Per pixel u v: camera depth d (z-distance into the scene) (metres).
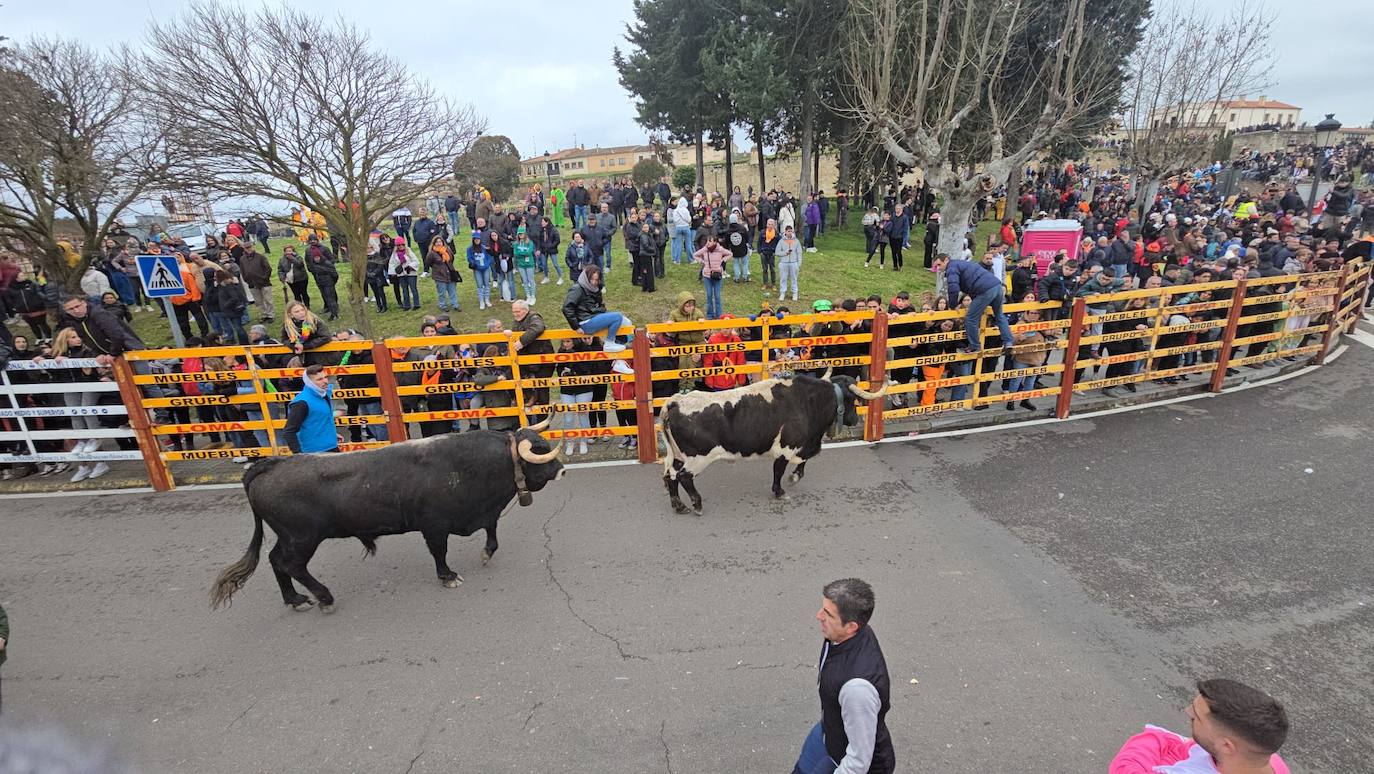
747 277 15.82
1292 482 6.93
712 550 5.88
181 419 8.15
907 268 18.75
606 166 74.00
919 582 5.34
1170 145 21.06
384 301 14.43
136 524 6.64
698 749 3.82
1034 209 24.66
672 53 23.72
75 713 4.24
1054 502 6.61
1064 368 8.60
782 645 4.66
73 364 7.03
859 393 6.64
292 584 5.21
